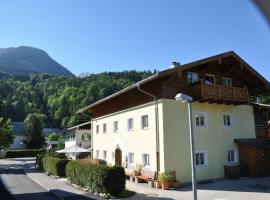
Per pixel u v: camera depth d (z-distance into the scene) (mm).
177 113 22281
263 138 26938
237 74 26297
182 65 21672
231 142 24891
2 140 55531
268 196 16094
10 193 19750
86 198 16812
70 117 92125
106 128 31062
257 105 27188
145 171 23047
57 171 28094
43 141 87750
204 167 22859
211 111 24141
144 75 110438
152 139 22672
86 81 117188
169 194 17656
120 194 17312
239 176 23750
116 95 25906
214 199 15797
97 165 18125
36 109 123250
